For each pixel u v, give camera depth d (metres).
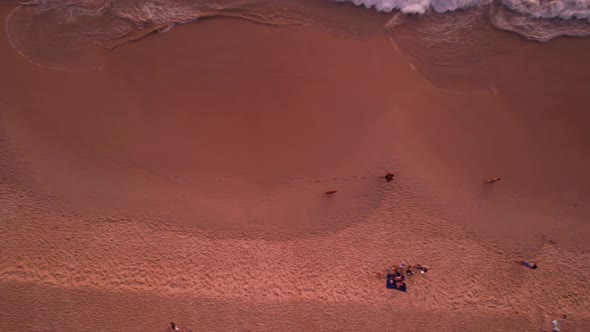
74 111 14.70
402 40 15.76
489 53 15.67
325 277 13.62
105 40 15.24
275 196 14.48
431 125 15.06
